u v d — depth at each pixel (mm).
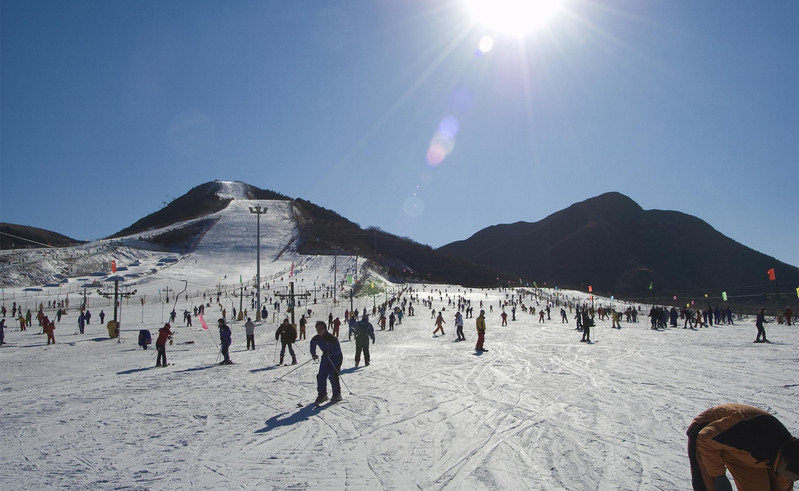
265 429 7504
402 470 5566
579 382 11164
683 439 6543
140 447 6586
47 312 48938
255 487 5082
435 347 20906
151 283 80875
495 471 5461
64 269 87938
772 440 2980
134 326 37500
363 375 12984
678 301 117938
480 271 150750
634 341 22812
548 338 25359
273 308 58375
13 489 5035
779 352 16641
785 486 3139
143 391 10938
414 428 7414
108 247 106250
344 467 5699
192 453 6293
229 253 111688
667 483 5008
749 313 57812
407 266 145375
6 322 39688
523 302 79250
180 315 48156
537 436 6832
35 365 16547
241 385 11664
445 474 5410
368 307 61312
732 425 3102
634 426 7230
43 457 6156
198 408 9070
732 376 11469
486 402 9141
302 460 5977
